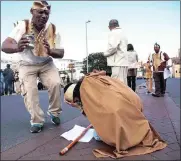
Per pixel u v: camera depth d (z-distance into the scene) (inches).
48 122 206.2
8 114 281.3
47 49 171.5
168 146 139.0
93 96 137.5
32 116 176.1
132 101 137.9
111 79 148.3
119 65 226.8
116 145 125.7
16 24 169.3
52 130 179.3
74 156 128.4
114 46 222.8
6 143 160.1
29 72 175.9
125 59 229.0
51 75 182.9
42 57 175.2
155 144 136.6
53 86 181.6
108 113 130.0
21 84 176.1
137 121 135.7
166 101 331.3
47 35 173.8
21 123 224.4
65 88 160.2
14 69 184.7
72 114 257.9
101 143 145.9
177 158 122.3
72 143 142.3
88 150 135.7
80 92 143.2
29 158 128.7
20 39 160.1
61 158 126.6
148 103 312.7
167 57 388.8
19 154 134.0
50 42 174.1
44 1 170.4
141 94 431.2
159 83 389.7
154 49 389.1
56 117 192.7
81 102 147.9
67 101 157.2
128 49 357.1
